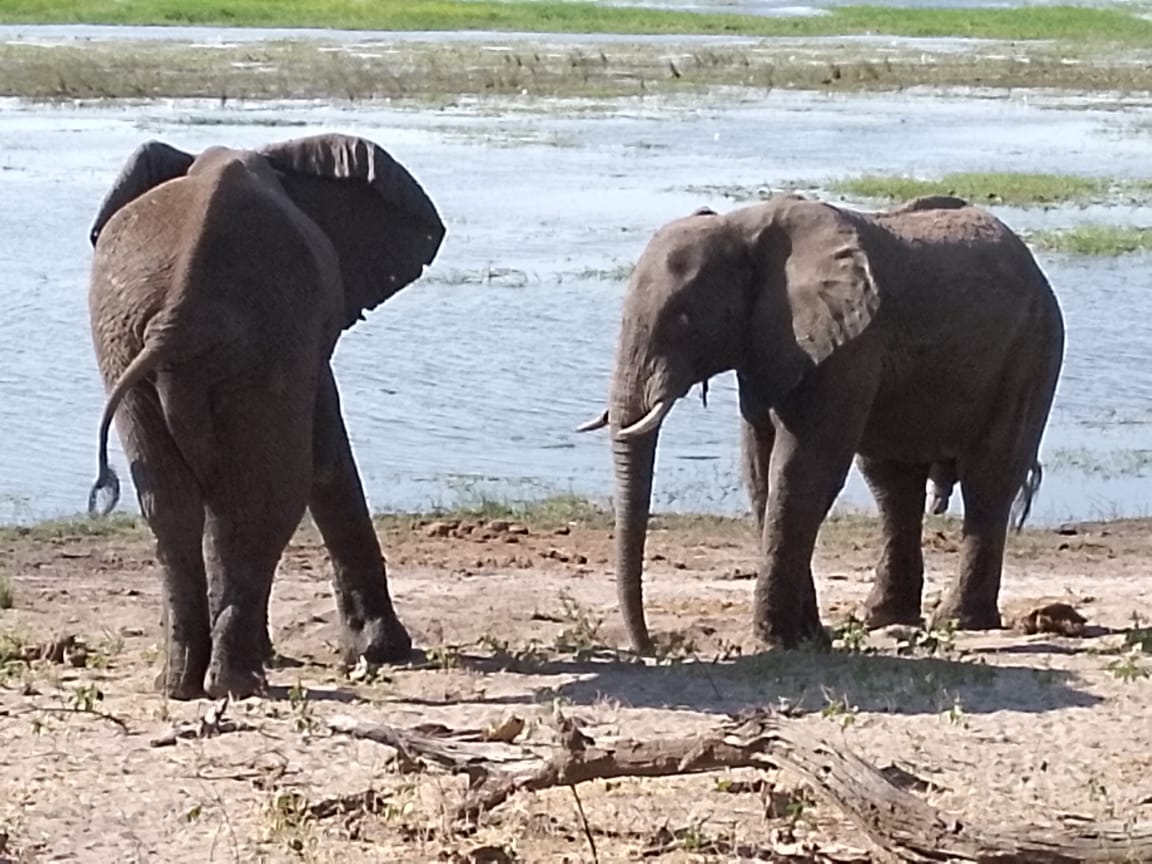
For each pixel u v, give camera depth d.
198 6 67.75
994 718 9.16
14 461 16.19
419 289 23.17
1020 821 7.61
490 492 15.61
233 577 9.23
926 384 11.33
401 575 13.06
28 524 14.41
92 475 15.87
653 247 10.77
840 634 10.88
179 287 8.70
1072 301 23.52
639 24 69.12
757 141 38.66
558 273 24.25
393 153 34.75
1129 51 64.12
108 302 8.89
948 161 36.12
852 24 72.12
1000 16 76.62
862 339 10.78
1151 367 20.50
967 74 54.44
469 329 21.27
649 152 36.25
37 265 24.03
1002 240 11.79
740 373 10.92
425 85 47.56
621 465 10.58
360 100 44.38
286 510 9.15
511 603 12.17
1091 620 12.02
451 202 29.62
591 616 11.76
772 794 7.73
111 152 33.56
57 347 20.16
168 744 8.57
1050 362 11.92
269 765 8.29
